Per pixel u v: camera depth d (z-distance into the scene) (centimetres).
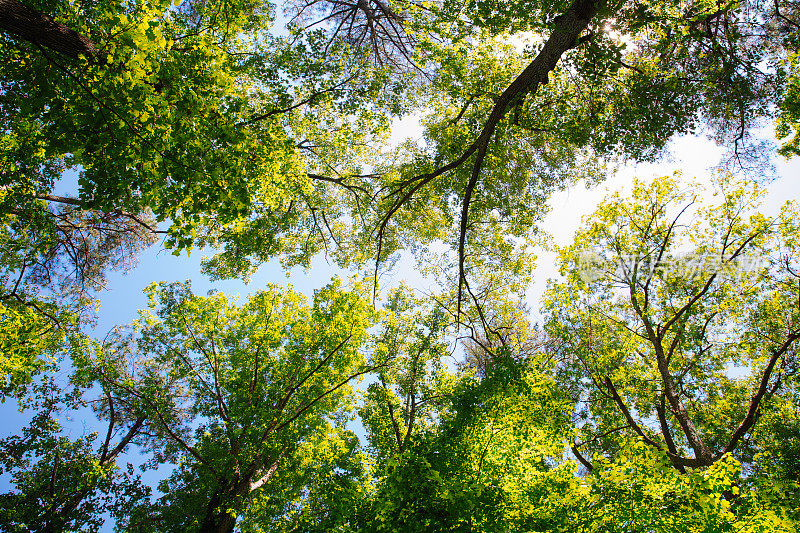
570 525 616
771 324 1315
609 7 915
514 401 796
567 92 1198
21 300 1222
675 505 584
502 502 673
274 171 851
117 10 596
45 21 569
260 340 1527
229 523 1130
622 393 1341
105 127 562
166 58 630
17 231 993
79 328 1430
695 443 1049
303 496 1266
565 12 979
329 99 1192
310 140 1459
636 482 609
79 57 573
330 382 1485
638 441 665
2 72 698
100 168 583
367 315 1435
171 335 1561
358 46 1410
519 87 972
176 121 587
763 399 1131
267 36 1251
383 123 1352
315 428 1370
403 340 1473
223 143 644
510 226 1532
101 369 1405
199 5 1021
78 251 1405
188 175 600
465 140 1362
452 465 717
